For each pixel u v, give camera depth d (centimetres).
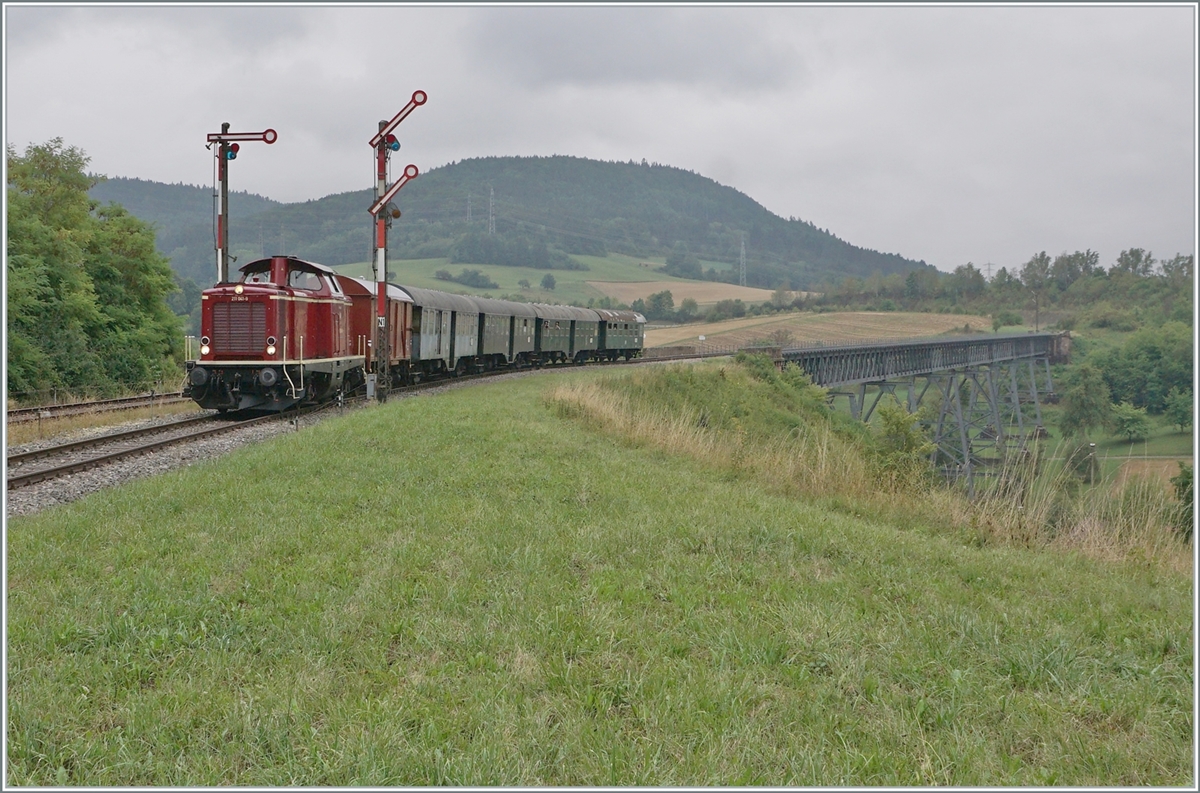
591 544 956
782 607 784
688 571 883
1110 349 12156
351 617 709
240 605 754
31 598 741
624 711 584
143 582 779
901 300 18612
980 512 1386
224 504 1089
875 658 681
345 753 504
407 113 2381
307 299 2297
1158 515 1380
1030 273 19888
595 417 2264
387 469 1335
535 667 630
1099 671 686
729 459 1822
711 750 519
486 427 1812
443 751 516
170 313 4497
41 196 3938
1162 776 525
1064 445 1700
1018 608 839
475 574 837
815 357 6975
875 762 520
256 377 2133
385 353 2467
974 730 565
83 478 1355
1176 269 18100
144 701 566
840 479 1631
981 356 10631
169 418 2188
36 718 539
